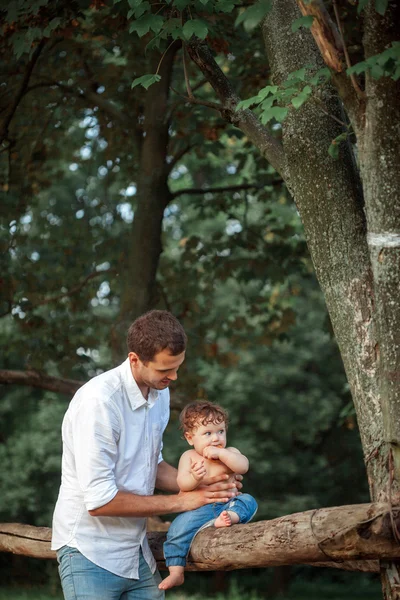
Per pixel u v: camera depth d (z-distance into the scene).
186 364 9.14
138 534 3.27
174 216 17.11
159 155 8.02
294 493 18.77
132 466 3.24
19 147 9.16
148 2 3.75
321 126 3.33
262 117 2.83
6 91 8.14
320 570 21.50
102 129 9.11
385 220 2.81
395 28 2.76
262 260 9.53
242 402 17.41
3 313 9.23
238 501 3.36
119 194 10.60
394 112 2.77
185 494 3.26
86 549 3.17
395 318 2.78
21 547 4.24
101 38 8.08
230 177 11.33
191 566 3.29
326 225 3.25
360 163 2.91
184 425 3.48
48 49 7.51
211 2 3.65
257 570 21.36
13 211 9.44
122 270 9.31
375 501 2.95
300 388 18.33
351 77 2.82
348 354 3.13
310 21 2.79
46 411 17.16
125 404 3.20
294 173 3.38
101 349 14.78
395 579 2.73
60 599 14.88
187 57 8.00
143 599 3.31
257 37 7.78
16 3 5.38
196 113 7.96
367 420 3.03
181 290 9.73
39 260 9.88
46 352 9.34
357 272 3.15
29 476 17.84
